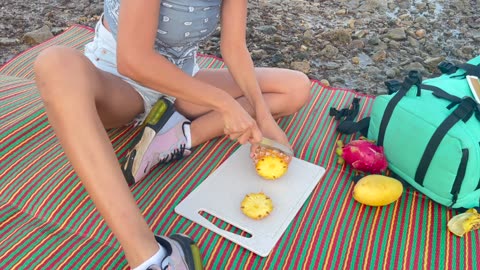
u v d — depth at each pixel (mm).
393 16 2158
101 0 2082
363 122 1305
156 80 947
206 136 1245
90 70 966
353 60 1831
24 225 1012
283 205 1099
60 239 991
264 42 1896
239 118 1001
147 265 835
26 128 1232
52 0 2064
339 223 1080
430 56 1891
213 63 1645
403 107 1139
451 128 1055
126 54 912
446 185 1077
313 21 2076
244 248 1014
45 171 1130
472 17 2178
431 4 2279
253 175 1171
